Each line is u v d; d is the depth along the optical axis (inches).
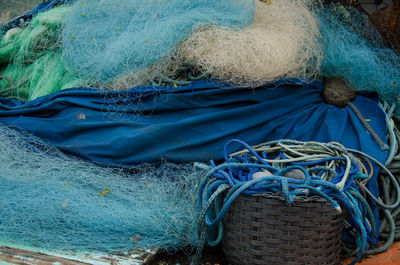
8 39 167.3
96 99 137.1
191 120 128.8
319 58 138.3
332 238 105.4
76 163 132.5
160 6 140.6
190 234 113.5
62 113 140.0
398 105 149.0
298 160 114.4
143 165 131.3
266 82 131.6
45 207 117.5
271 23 140.9
